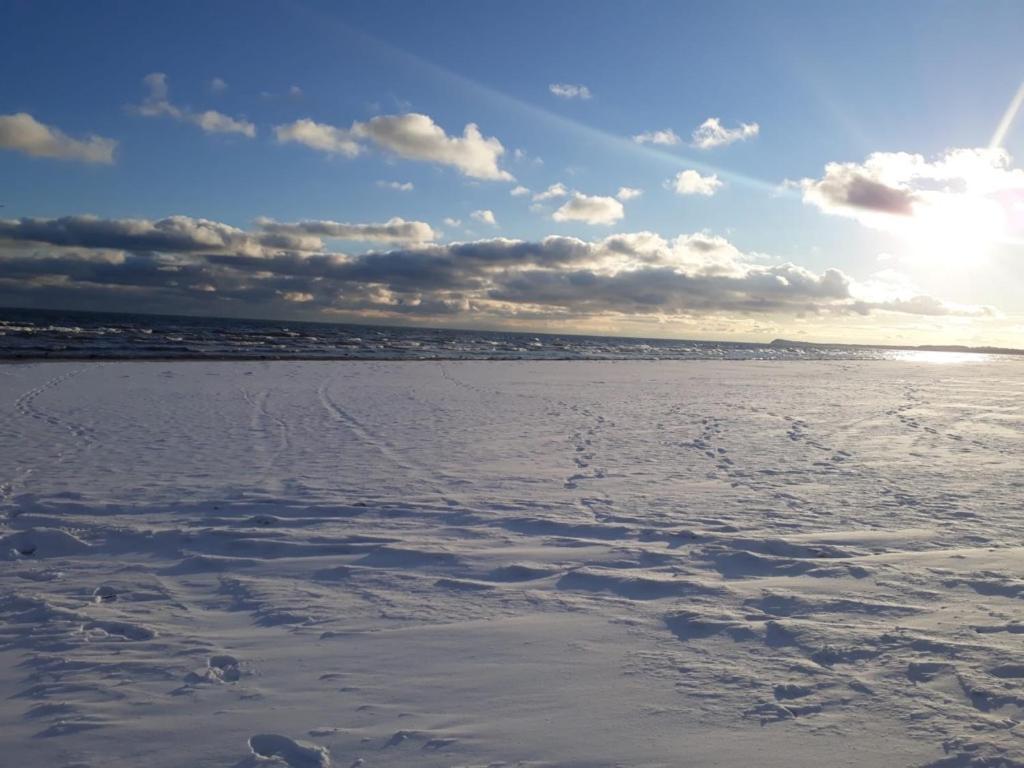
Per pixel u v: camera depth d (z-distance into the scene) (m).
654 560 5.94
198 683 3.71
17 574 5.67
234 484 8.91
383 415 16.03
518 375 29.56
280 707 3.44
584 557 6.04
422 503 8.01
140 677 3.79
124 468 9.87
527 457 11.03
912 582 5.23
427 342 70.69
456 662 3.95
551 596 5.08
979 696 3.44
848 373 37.62
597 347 83.31
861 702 3.41
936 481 9.37
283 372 27.02
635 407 18.50
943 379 33.22
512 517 7.39
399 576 5.59
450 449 11.70
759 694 3.52
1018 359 88.06
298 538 6.61
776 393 23.52
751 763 2.92
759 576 5.52
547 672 3.81
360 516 7.45
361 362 34.59
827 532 6.82
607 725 3.24
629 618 4.62
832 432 14.19
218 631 4.48
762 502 8.12
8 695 3.61
